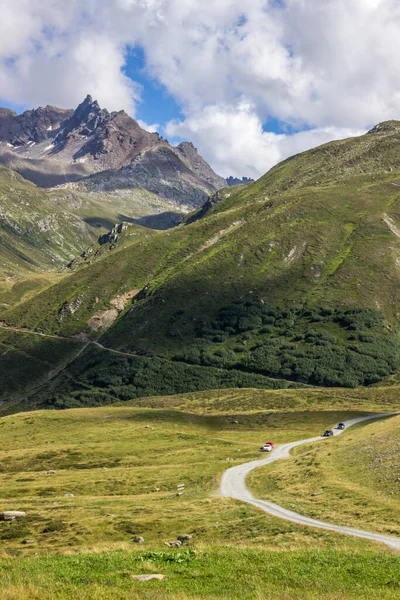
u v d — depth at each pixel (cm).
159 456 11250
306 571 2731
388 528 4291
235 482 7569
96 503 6738
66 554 3538
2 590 2200
